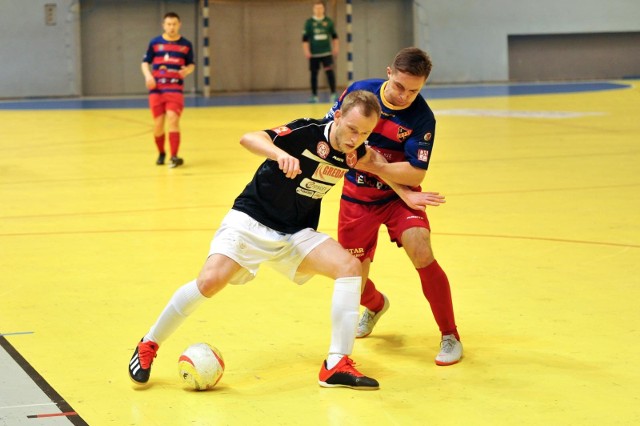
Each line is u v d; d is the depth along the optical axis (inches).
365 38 1395.2
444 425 179.2
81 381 204.7
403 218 221.8
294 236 206.4
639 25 1462.8
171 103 566.6
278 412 186.9
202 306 265.9
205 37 1293.1
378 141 223.6
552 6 1433.3
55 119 911.0
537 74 1466.5
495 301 267.9
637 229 364.8
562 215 397.7
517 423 179.6
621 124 780.0
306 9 1363.2
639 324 243.3
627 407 187.0
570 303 264.1
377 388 199.8
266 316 256.2
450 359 215.9
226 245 201.5
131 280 295.9
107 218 403.9
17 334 239.5
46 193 473.7
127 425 179.6
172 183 506.6
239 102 1144.2
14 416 182.9
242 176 532.1
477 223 383.2
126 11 1293.1
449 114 908.6
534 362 216.1
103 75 1301.7
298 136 199.0
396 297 276.5
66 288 286.5
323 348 229.0
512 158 592.1
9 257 328.8
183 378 200.7
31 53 1246.9
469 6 1406.3
